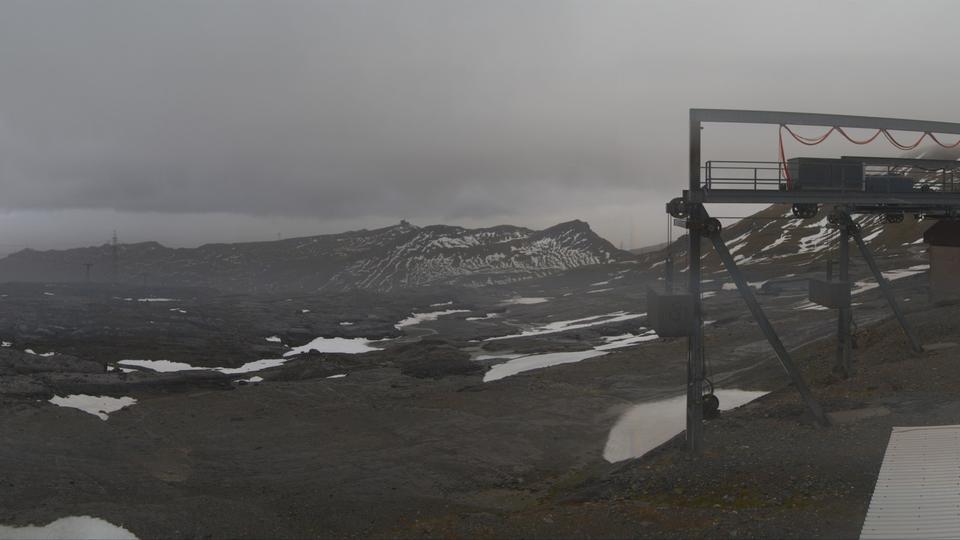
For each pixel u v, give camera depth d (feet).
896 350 87.15
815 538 39.75
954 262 113.91
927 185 78.69
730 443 59.93
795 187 60.95
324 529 53.16
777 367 104.06
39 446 79.92
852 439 55.52
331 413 103.96
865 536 39.37
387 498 60.64
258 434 92.94
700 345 58.29
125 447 82.23
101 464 73.72
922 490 44.29
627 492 53.83
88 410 117.29
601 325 235.61
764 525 42.37
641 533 43.96
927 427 55.21
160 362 179.83
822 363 93.20
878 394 67.72
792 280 232.73
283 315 314.35
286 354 210.79
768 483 49.83
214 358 187.93
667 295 58.23
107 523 51.21
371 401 112.78
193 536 50.08
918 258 278.05
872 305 144.36
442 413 98.32
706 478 52.75
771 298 222.07
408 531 51.16
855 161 62.64
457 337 251.19
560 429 86.63
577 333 220.84
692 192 57.82
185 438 91.25
